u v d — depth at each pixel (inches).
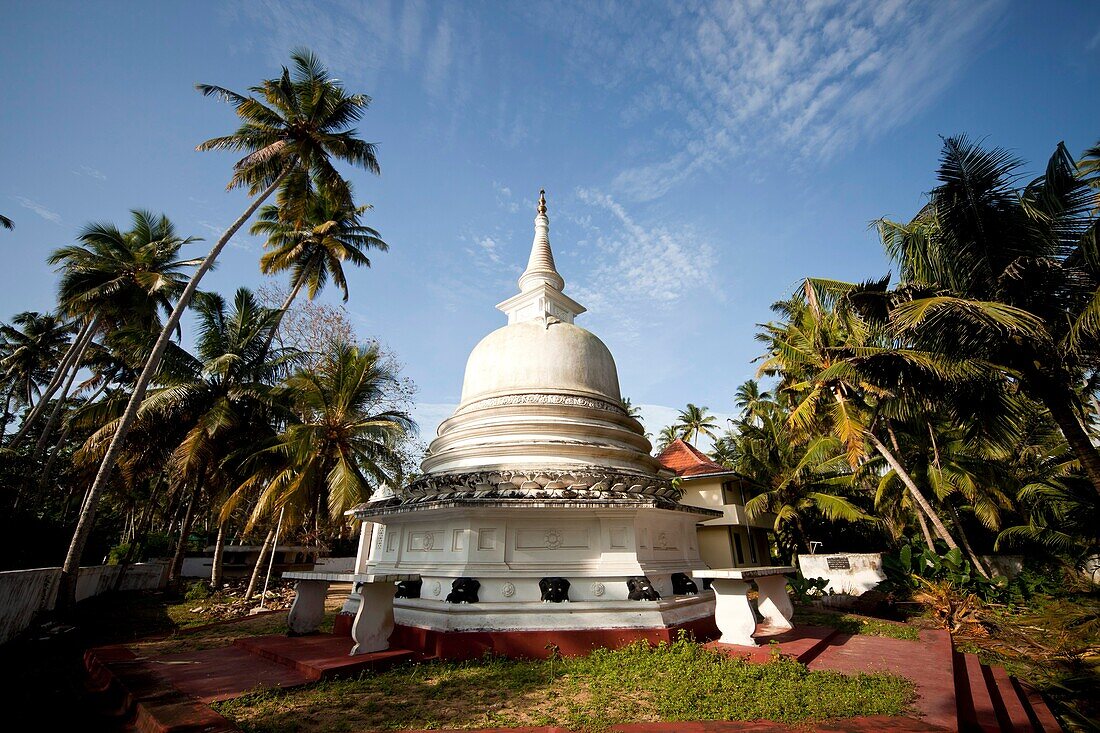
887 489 1201.4
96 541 1144.2
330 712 307.0
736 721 280.4
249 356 1169.4
